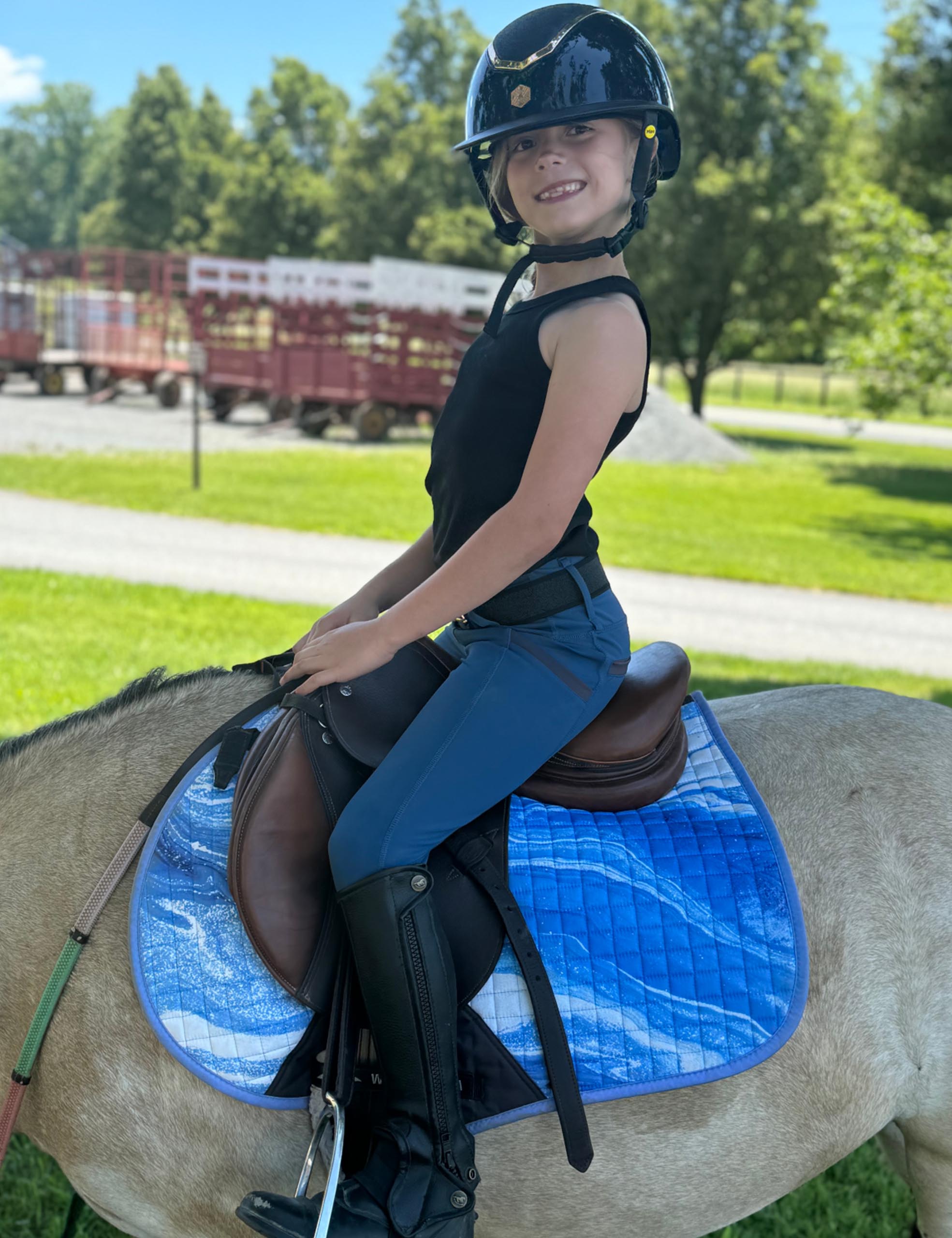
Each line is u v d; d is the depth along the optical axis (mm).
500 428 1818
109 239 65438
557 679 1828
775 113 29750
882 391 17859
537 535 1710
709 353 31672
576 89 1777
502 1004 1786
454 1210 1701
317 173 56562
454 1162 1713
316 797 1831
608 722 1916
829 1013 1857
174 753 2004
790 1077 1842
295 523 13039
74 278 29266
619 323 1734
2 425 20844
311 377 22125
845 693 2271
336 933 1795
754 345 33188
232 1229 1847
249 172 48375
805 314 30641
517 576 1742
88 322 28172
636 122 1849
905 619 10508
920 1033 1904
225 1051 1749
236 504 14055
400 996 1701
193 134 62469
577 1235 1871
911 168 27125
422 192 41312
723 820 1953
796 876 1921
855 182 28031
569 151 1821
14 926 1892
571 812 1920
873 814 1986
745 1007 1816
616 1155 1808
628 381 1729
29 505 13414
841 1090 1860
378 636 1782
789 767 2057
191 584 9930
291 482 15992
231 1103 1782
